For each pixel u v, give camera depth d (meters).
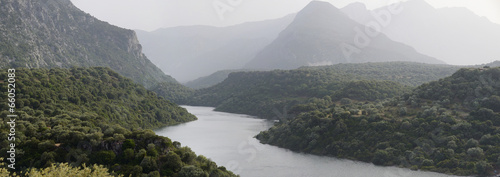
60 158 80.62
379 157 117.56
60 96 163.38
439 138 115.69
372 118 139.12
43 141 84.88
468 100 133.88
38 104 143.00
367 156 121.50
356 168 113.56
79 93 181.38
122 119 184.75
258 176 106.19
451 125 119.19
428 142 116.25
